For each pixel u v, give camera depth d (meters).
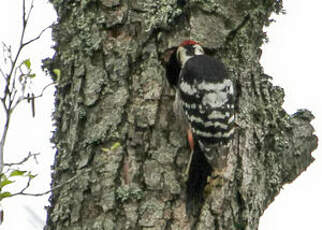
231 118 10.09
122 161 9.78
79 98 10.23
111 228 9.45
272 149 11.00
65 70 10.63
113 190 9.62
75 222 9.62
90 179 9.75
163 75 10.33
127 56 10.30
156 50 10.40
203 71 10.25
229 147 9.95
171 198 9.66
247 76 10.74
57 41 10.93
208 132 9.95
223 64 10.50
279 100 11.39
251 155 10.44
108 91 10.16
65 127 10.41
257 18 11.05
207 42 10.65
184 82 10.28
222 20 10.79
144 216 9.51
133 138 9.90
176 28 10.55
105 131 9.94
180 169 9.91
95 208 9.62
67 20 10.85
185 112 10.20
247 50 10.83
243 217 10.02
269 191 10.88
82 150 9.96
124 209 9.53
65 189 9.88
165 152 9.95
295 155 11.30
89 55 10.38
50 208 10.09
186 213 9.59
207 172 9.88
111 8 10.52
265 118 10.83
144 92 10.19
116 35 10.45
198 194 9.74
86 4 10.62
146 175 9.74
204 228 9.64
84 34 10.52
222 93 10.16
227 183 9.98
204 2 10.73
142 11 10.51
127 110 10.07
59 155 10.33
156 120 10.09
